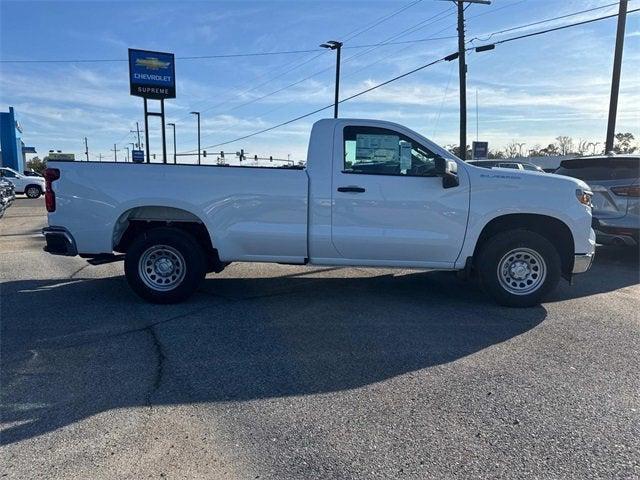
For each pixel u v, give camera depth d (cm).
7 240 1220
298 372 437
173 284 637
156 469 299
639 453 319
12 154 4981
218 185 615
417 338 521
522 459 311
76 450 318
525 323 573
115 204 617
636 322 580
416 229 615
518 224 645
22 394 393
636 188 885
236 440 330
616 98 2005
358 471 298
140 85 3784
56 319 578
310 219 616
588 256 627
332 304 644
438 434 338
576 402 385
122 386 408
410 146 617
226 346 496
